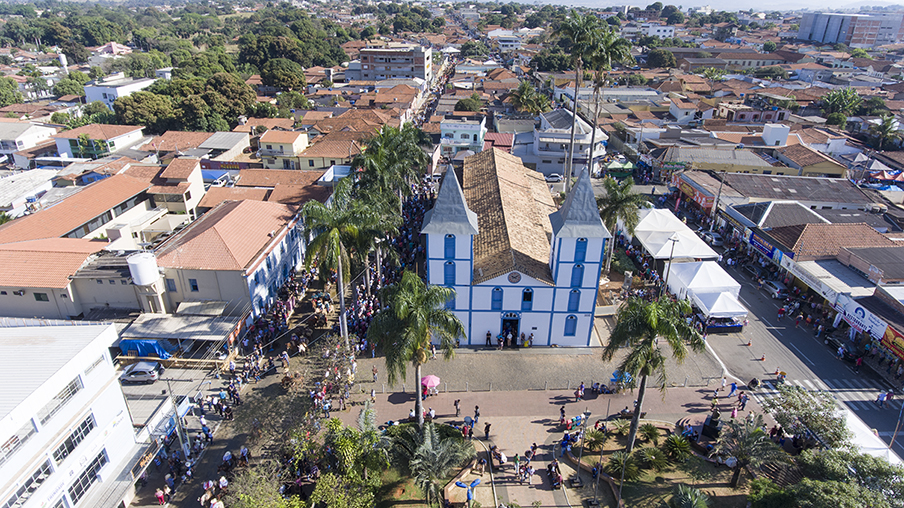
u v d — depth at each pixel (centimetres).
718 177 7956
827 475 2891
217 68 17025
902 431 3803
